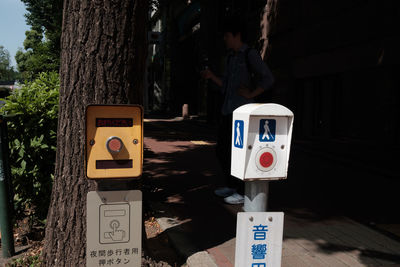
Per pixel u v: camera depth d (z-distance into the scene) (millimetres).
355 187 5816
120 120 1858
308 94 12984
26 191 3680
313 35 12289
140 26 2617
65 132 2549
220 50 19688
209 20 20859
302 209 4617
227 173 4867
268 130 1797
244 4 16891
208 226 3889
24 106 3598
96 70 2469
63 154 2570
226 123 4613
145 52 2746
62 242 2588
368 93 10305
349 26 10664
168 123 21891
